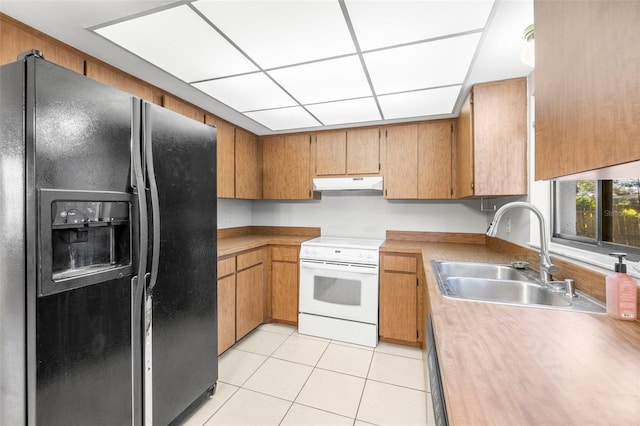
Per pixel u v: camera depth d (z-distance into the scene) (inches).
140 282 49.4
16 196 37.6
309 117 105.9
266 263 116.1
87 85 42.3
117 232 49.2
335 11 49.3
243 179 119.5
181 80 75.9
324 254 107.0
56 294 39.1
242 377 80.4
